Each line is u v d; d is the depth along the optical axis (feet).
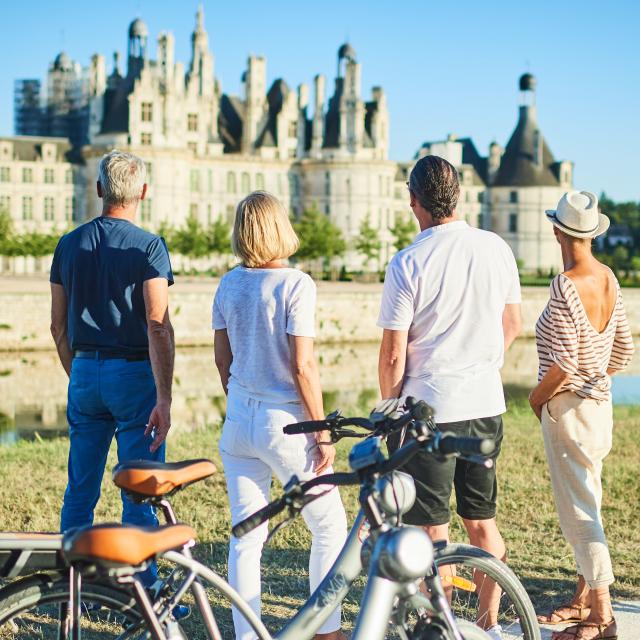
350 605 20.49
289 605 20.57
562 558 24.09
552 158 486.79
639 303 225.76
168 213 393.09
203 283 242.58
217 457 37.52
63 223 406.00
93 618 18.79
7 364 139.33
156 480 12.62
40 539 11.67
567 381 18.33
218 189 423.23
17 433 75.41
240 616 16.05
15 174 398.42
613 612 20.12
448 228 17.35
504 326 18.08
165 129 400.06
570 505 18.56
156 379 19.67
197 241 348.38
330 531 16.52
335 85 437.58
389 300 17.35
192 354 160.45
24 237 342.44
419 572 11.24
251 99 441.27
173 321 173.37
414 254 17.24
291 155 444.14
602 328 18.61
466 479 17.52
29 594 11.61
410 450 11.63
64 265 20.31
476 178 481.87
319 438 16.52
